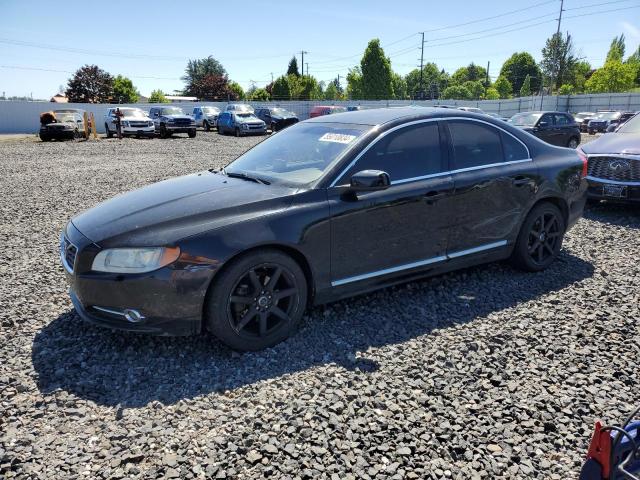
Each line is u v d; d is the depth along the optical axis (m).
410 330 3.86
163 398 3.00
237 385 3.14
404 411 2.87
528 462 2.49
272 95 72.56
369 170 3.74
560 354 3.50
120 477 2.37
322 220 3.70
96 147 21.33
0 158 16.58
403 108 4.76
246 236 3.40
